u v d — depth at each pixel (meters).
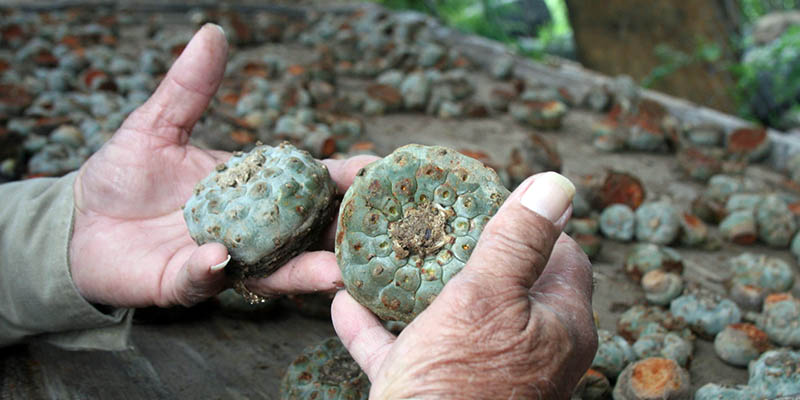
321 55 0.85
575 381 0.22
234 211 0.27
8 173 0.51
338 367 0.30
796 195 0.56
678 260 0.43
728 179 0.55
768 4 1.45
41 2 1.03
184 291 0.28
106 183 0.32
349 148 0.59
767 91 1.12
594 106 0.76
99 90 0.69
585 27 1.11
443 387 0.20
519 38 1.70
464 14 1.60
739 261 0.45
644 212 0.49
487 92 0.80
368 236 0.24
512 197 0.21
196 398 0.32
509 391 0.20
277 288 0.28
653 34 1.05
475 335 0.20
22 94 0.63
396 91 0.72
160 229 0.32
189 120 0.33
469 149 0.63
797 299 0.40
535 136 0.54
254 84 0.69
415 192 0.24
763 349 0.36
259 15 1.06
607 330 0.39
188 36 0.86
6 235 0.31
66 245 0.31
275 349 0.35
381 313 0.24
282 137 0.57
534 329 0.20
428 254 0.24
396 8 1.42
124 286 0.30
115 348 0.32
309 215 0.27
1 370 0.32
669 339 0.36
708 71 1.03
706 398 0.32
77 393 0.31
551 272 0.24
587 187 0.51
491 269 0.21
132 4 1.05
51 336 0.33
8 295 0.31
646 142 0.64
